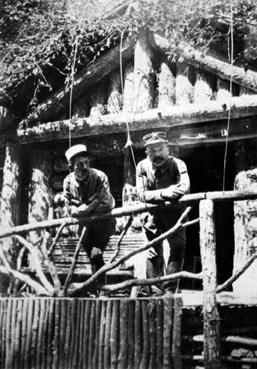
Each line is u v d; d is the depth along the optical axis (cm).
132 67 799
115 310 532
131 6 764
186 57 742
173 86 771
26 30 838
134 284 534
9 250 820
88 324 544
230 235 1084
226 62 721
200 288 975
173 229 520
